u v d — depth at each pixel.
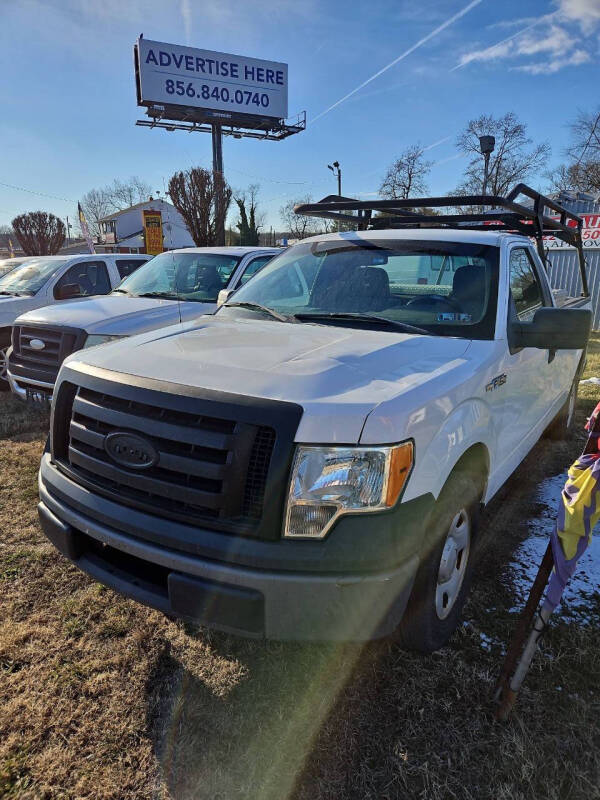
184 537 1.97
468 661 2.51
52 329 5.46
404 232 3.61
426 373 2.32
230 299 3.78
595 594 3.00
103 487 2.25
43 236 35.75
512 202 3.18
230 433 1.95
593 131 29.94
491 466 2.87
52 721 2.18
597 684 2.36
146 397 2.12
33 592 3.00
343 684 2.38
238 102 36.94
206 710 2.25
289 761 2.02
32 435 5.51
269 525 1.89
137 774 1.98
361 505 1.89
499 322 2.92
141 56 34.09
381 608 1.90
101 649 2.58
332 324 3.07
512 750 2.05
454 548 2.51
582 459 2.05
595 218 15.78
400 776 1.95
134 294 6.58
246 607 1.88
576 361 5.16
